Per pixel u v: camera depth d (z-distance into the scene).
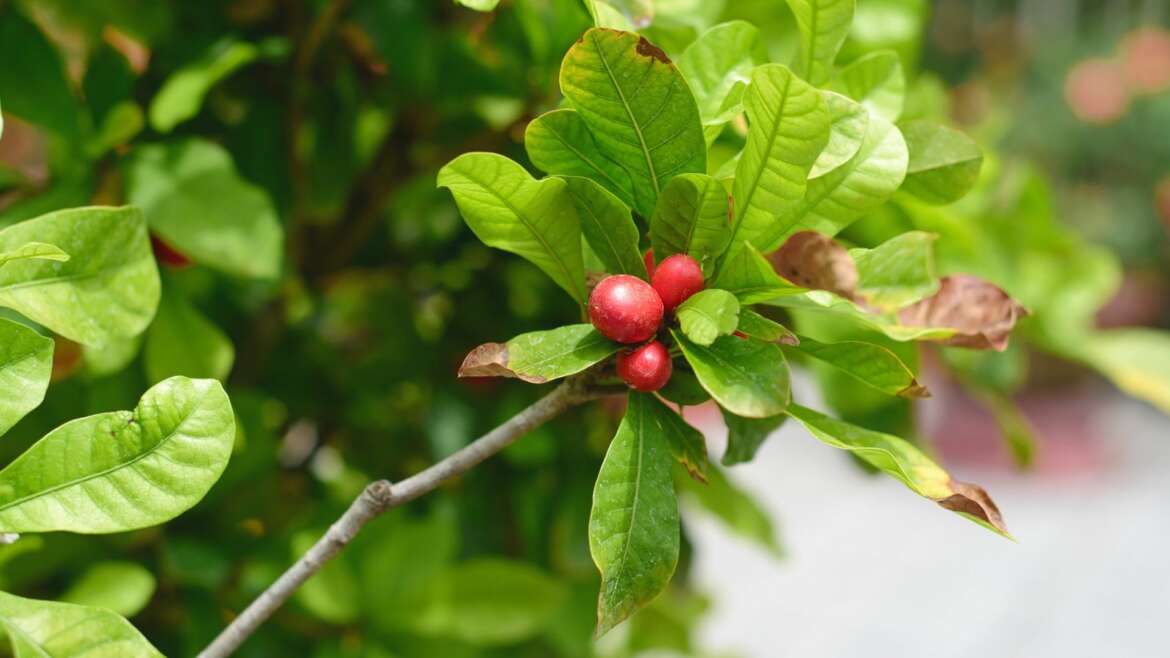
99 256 0.49
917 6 0.64
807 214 0.48
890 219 0.60
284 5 0.62
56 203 0.56
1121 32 4.38
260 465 0.63
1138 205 4.09
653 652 0.80
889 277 0.50
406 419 0.76
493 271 0.73
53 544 0.58
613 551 0.46
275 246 0.56
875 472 0.67
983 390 0.68
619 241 0.48
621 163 0.48
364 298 0.77
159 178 0.56
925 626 2.03
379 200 0.67
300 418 0.75
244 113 0.62
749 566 2.25
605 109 0.47
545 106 0.60
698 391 0.48
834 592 2.15
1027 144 4.18
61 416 0.59
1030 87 4.31
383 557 0.65
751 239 0.48
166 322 0.57
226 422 0.46
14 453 0.58
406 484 0.47
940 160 0.51
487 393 0.72
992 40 4.43
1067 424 3.29
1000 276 0.67
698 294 0.46
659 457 0.47
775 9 0.60
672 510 0.47
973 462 2.96
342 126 0.64
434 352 0.74
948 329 0.49
